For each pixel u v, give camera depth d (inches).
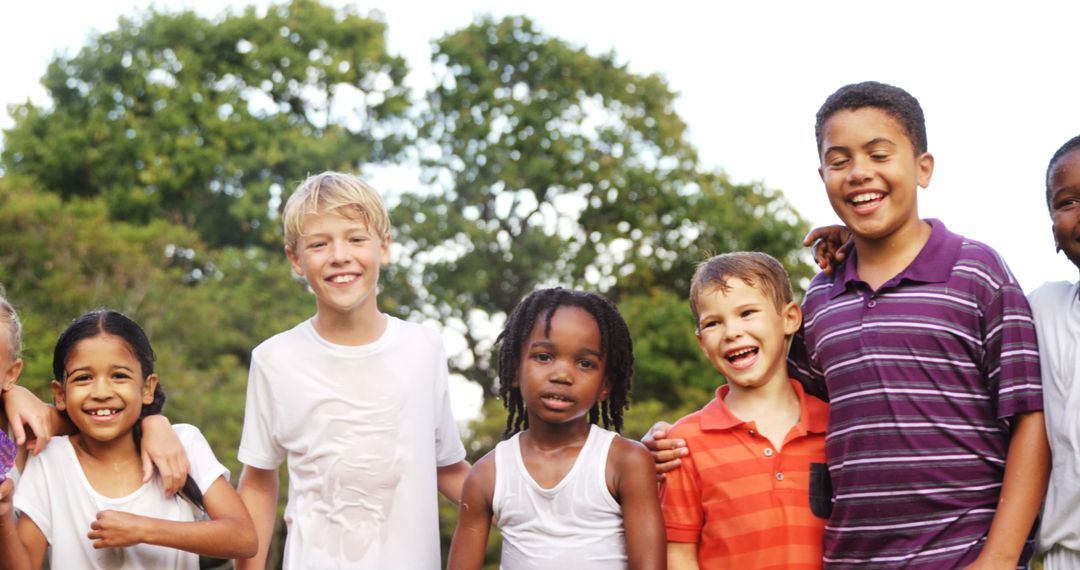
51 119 783.1
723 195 766.5
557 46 799.1
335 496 145.3
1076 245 122.1
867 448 126.3
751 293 136.6
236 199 765.9
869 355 127.2
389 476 145.1
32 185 735.1
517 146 775.1
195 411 590.9
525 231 778.2
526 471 132.5
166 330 636.7
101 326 135.3
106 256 645.3
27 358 566.3
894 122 128.1
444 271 746.8
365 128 820.0
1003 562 119.1
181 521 133.8
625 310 692.1
